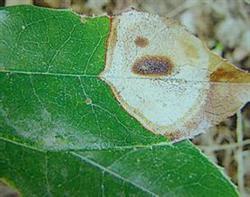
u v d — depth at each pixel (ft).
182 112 0.33
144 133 0.32
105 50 0.32
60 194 0.33
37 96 0.31
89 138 0.32
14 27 0.31
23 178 0.33
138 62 0.33
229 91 0.33
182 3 0.50
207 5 0.51
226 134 0.51
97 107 0.32
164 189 0.35
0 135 0.31
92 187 0.34
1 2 0.44
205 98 0.33
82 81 0.32
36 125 0.31
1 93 0.31
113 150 0.35
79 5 0.48
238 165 0.52
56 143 0.31
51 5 0.46
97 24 0.32
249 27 0.52
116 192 0.34
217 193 0.35
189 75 0.33
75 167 0.34
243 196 0.51
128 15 0.33
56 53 0.32
